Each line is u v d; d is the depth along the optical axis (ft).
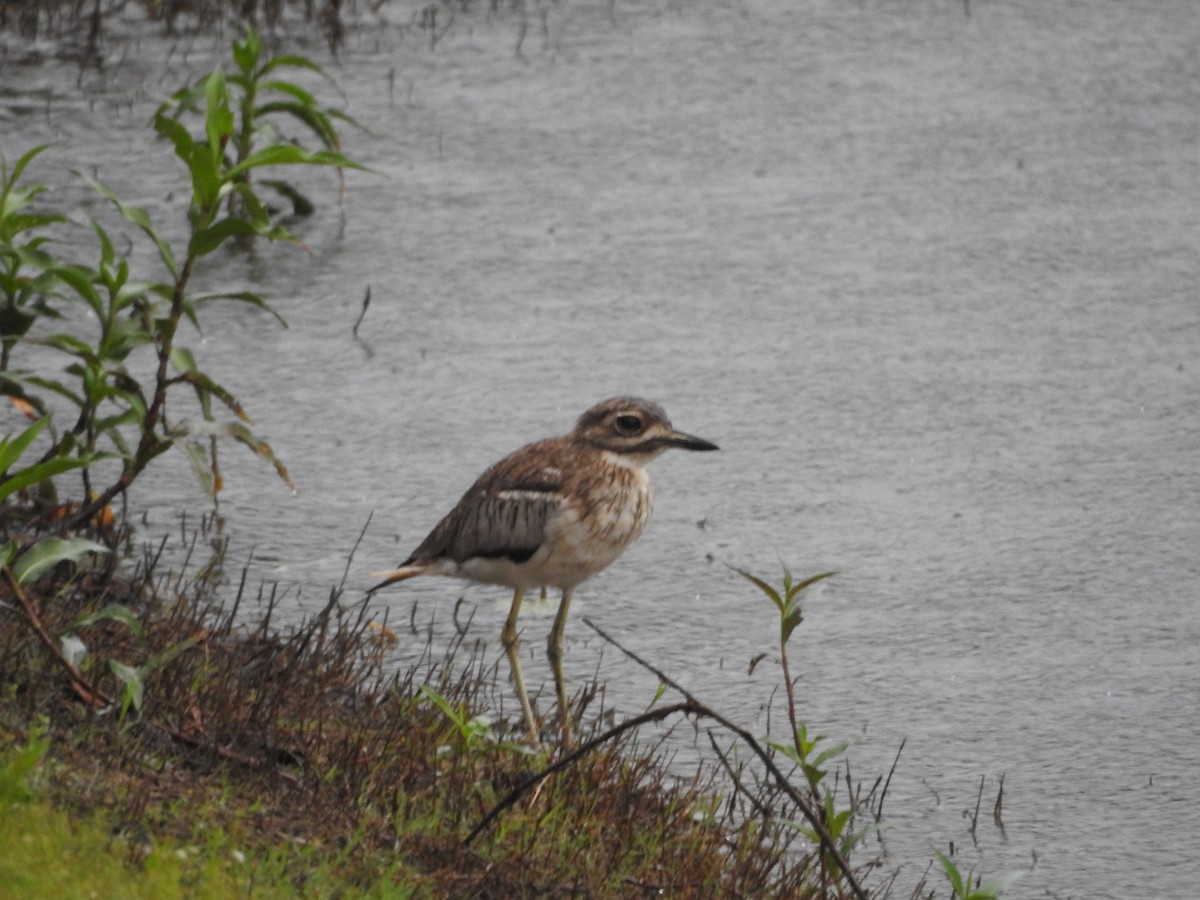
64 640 30.37
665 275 57.21
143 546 42.14
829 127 67.31
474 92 68.95
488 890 28.37
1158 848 34.22
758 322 54.75
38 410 39.93
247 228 37.76
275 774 29.84
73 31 71.46
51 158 61.62
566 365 52.08
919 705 38.50
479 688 38.06
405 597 41.88
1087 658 40.22
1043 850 34.09
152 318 39.09
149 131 63.87
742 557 43.83
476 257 57.82
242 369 51.08
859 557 43.88
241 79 56.49
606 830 31.81
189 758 29.73
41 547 30.48
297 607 40.52
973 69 72.33
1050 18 77.30
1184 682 39.37
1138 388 51.67
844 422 49.80
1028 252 59.11
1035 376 52.19
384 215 60.08
